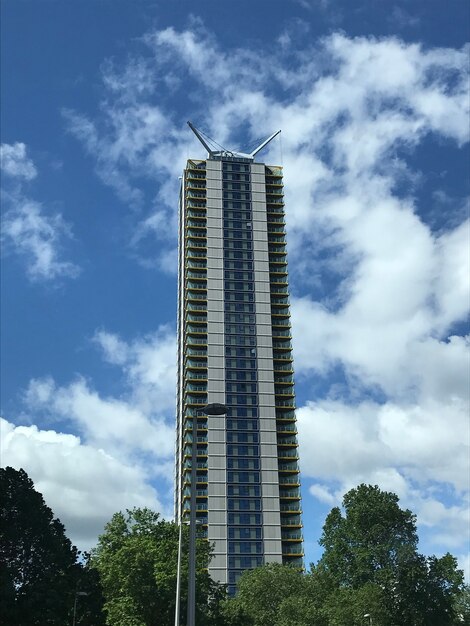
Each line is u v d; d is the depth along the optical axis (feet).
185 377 541.34
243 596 295.89
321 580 288.71
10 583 195.11
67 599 200.03
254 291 572.92
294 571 302.04
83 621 206.08
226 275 576.20
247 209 607.37
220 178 617.62
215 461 502.38
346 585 294.05
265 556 472.85
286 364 554.87
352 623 256.11
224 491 492.54
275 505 492.13
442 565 293.84
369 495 314.96
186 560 223.30
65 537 220.84
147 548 223.51
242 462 505.25
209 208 602.85
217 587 243.60
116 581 224.33
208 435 511.40
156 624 217.56
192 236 590.55
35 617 189.67
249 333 555.69
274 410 528.63
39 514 216.54
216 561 467.52
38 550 212.43
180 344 602.85
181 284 620.90
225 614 236.02
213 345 545.85
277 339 563.07
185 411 529.04
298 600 268.82
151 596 215.72
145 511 246.68
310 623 260.21
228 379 534.78
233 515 484.74
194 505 106.52
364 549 296.30
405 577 288.30
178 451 563.89
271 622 276.21
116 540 238.27
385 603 279.69
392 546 300.40
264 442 514.68
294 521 492.54
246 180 620.90
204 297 565.12
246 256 586.86
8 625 186.60
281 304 573.33
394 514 307.17
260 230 599.57
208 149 640.17
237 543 475.31
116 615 211.00
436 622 283.79
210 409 112.57
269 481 500.74
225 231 593.83
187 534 240.12
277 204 621.31
